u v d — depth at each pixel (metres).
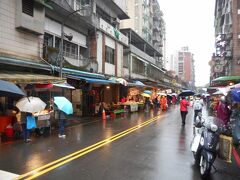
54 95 19.52
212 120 7.79
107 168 7.78
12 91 8.47
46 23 21.17
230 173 7.76
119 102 31.44
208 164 7.04
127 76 37.78
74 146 10.77
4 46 15.73
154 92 44.59
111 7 34.81
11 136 12.57
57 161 8.42
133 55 40.12
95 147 10.60
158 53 63.34
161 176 7.16
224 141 7.41
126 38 38.09
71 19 24.23
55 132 14.50
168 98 50.88
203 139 7.52
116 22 36.97
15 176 6.91
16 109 13.59
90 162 8.39
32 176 6.95
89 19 26.11
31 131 13.73
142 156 9.27
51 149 10.17
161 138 13.02
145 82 41.91
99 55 28.98
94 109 25.33
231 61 40.50
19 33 16.83
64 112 13.23
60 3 20.98
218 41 46.84
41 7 18.11
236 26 39.47
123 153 9.65
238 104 10.99
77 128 16.42
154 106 41.16
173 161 8.70
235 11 39.75
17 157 8.89
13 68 15.93
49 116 13.94
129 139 12.55
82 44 27.14
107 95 31.47
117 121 20.80
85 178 6.88
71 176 7.02
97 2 30.58
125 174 7.27
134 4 57.22
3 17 15.70
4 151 9.79
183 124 18.69
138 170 7.66
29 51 17.58
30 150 9.98
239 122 10.87
